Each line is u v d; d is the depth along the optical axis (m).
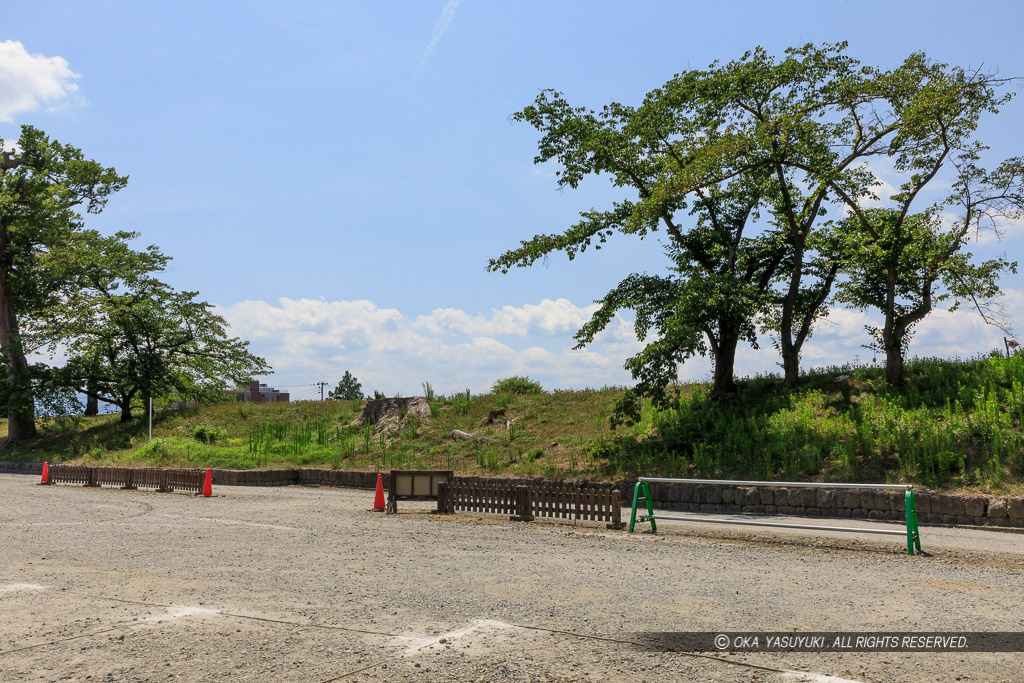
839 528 10.86
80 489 23.16
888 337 21.70
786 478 17.38
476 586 7.91
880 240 21.73
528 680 4.79
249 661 5.19
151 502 18.59
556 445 24.38
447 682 4.76
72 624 6.24
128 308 39.25
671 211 23.97
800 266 23.31
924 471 16.06
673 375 21.69
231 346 42.38
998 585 8.02
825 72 21.47
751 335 24.02
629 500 18.77
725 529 13.46
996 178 20.23
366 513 16.00
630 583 8.09
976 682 4.76
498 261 23.22
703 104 22.30
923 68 20.38
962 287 21.20
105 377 39.56
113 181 44.62
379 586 7.91
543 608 6.82
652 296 23.39
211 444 31.44
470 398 31.75
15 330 43.00
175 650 5.46
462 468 24.11
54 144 44.06
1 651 5.47
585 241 23.31
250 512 16.09
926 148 20.94
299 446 29.30
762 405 22.66
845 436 18.48
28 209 40.59
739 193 24.44
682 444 20.95
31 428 41.53
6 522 14.09
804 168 21.88
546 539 11.92
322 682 4.75
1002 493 14.34
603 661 5.17
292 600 7.19
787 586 7.91
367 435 29.31
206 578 8.40
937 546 11.23
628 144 22.56
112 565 9.30
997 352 21.55
